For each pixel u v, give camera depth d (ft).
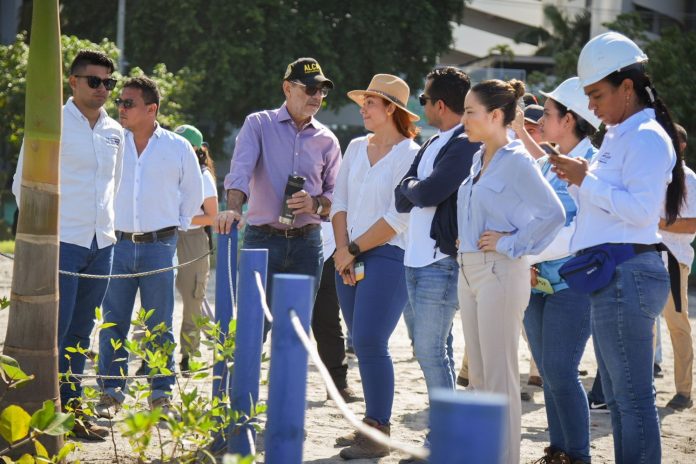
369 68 144.05
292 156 27.17
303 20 136.98
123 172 28.02
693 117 101.24
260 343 18.56
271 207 27.04
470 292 20.24
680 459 25.43
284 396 13.56
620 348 18.57
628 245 18.48
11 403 18.37
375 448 23.97
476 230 19.80
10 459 17.80
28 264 18.37
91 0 141.90
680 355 32.32
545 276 21.81
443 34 148.97
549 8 197.26
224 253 22.53
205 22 135.95
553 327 21.83
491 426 8.03
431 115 23.24
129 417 15.17
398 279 24.35
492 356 19.70
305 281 13.66
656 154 18.17
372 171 24.91
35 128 18.19
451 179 21.62
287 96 27.37
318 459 23.88
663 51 103.55
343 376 31.09
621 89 18.88
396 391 32.96
